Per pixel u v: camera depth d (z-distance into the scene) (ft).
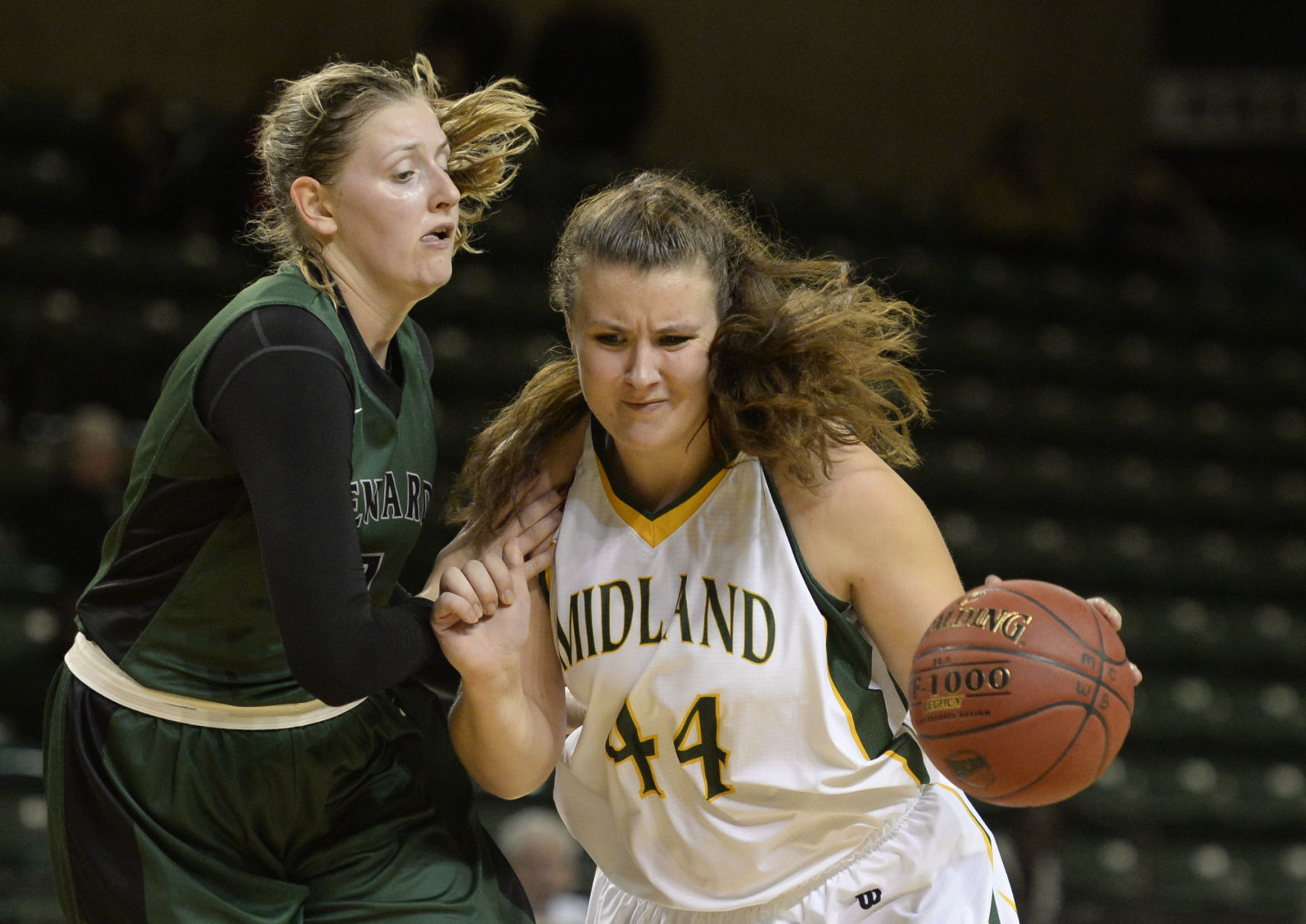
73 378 90.99
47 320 91.30
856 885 26.76
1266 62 158.51
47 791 26.63
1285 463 114.32
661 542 26.73
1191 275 127.03
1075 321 120.47
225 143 99.09
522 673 27.94
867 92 131.75
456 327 103.60
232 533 24.90
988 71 134.41
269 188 26.35
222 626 25.32
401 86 26.07
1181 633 96.32
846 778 26.35
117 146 99.45
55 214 100.07
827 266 26.99
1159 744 90.12
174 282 96.73
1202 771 89.15
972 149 134.31
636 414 25.25
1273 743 91.76
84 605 26.27
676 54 127.34
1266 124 158.20
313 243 25.77
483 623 26.12
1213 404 117.91
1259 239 141.79
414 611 25.70
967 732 23.08
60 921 58.80
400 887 26.43
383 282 25.66
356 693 23.79
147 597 25.50
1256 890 81.46
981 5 133.80
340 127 25.35
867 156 131.85
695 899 27.48
